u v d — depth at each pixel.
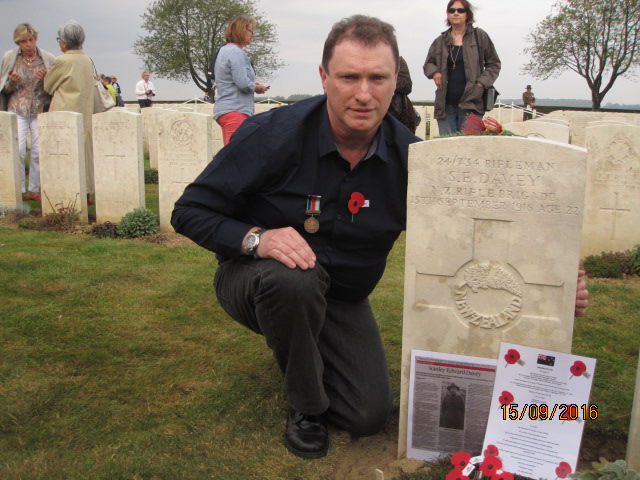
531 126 6.96
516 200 2.28
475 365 2.37
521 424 2.29
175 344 3.66
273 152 2.43
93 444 2.58
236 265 2.61
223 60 7.15
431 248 2.40
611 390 3.09
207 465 2.46
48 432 2.65
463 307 2.41
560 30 37.94
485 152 2.28
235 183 2.50
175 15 43.81
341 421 2.73
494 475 2.22
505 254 2.33
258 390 3.08
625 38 36.22
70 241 6.41
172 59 43.44
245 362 3.43
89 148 8.57
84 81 8.31
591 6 36.22
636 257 5.49
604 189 5.81
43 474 2.35
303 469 2.47
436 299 2.44
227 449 2.59
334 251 2.59
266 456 2.55
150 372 3.27
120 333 3.80
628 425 2.74
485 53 7.58
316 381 2.48
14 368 3.23
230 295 2.64
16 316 3.97
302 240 2.39
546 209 2.25
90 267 5.28
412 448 2.53
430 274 2.42
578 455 2.40
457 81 7.66
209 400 2.98
